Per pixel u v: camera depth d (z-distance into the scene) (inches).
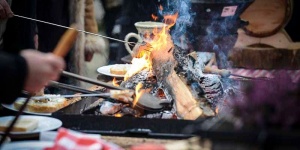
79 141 49.1
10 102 59.6
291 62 142.4
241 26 130.0
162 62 89.7
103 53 147.3
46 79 60.1
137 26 110.7
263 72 136.8
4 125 70.7
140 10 151.6
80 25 139.8
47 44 135.3
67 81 137.8
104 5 154.4
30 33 126.5
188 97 83.5
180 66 90.8
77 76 76.6
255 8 144.3
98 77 113.8
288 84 55.6
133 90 84.4
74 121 76.8
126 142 68.7
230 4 116.6
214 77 90.6
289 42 143.3
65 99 89.9
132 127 73.5
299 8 142.6
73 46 140.3
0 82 57.6
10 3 120.8
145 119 75.9
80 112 88.2
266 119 47.6
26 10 125.5
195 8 117.8
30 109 84.7
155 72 89.4
